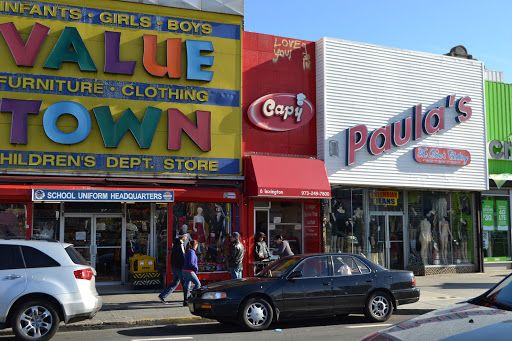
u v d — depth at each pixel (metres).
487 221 20.91
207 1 16.05
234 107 16.11
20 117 14.02
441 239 19.56
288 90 17.16
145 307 12.69
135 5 15.34
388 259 18.48
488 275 19.16
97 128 14.67
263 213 16.75
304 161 16.50
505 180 20.56
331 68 17.44
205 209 15.96
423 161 18.55
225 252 15.98
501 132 21.03
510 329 3.68
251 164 15.79
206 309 9.97
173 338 9.44
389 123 18.19
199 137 15.56
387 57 18.41
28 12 14.41
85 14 14.88
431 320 4.26
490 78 24.22
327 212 17.25
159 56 15.48
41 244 9.20
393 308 11.11
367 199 18.33
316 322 11.17
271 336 9.52
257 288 10.16
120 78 15.01
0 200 13.70
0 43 14.12
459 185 19.33
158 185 15.11
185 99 15.59
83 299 9.08
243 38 16.75
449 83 19.52
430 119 18.78
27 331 8.70
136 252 16.03
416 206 19.23
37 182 13.95
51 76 14.41
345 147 17.33
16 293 8.66
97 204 15.77
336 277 10.70
